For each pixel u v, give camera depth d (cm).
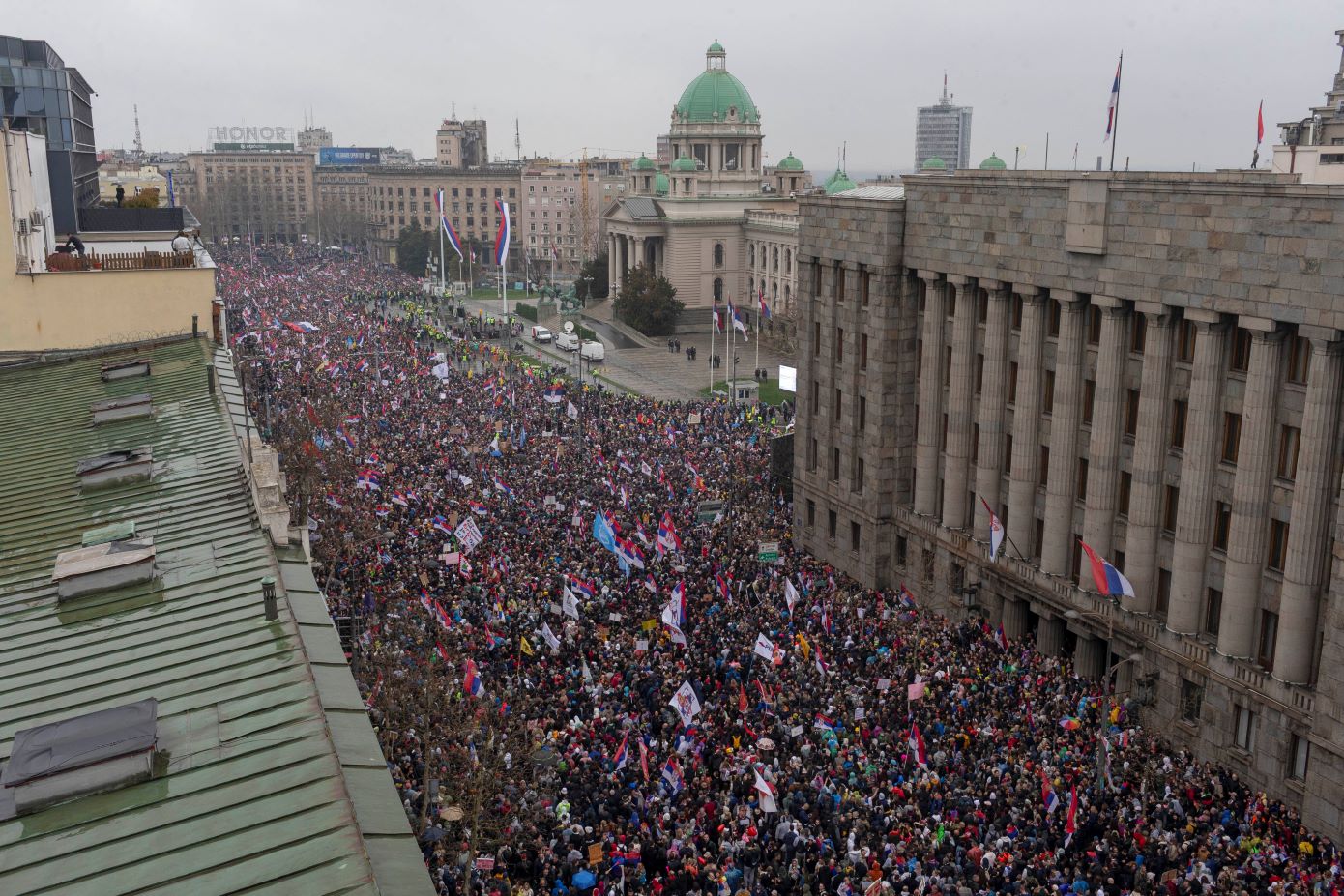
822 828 4350
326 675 2530
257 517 3412
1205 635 5931
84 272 5928
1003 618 7206
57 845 1922
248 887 1762
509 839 4012
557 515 8281
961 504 7638
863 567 8381
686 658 5934
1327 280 5031
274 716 2298
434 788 4272
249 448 3797
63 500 3753
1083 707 5766
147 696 2416
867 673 6006
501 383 13600
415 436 10525
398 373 13775
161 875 1814
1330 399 5138
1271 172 5947
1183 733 5906
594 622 6359
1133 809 4694
